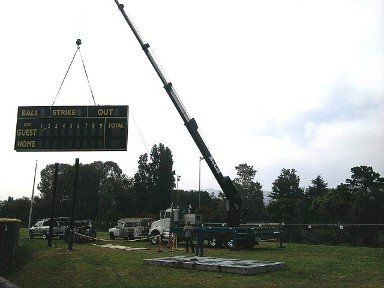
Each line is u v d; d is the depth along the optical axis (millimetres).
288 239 35719
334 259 18875
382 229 30438
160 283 11695
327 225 33250
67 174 91000
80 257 19359
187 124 26281
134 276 13195
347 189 52406
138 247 27938
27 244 28203
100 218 74875
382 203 43156
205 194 110438
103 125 23719
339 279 12422
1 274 13750
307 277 12836
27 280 12773
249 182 106000
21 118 24125
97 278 12867
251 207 97375
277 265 14773
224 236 27094
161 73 26344
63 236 37406
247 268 13398
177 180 81000
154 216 70188
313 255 21281
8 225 14531
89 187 91562
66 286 11609
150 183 78562
